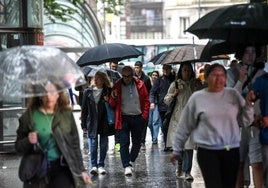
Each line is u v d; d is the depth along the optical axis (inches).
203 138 473.4
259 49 557.9
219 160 473.7
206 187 471.8
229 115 473.4
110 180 771.4
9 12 1062.4
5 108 1039.6
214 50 605.6
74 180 442.6
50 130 440.5
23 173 436.8
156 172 828.6
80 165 448.8
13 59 442.0
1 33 1058.7
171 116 774.5
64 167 444.5
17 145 442.0
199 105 476.1
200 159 475.2
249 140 552.7
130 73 779.4
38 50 445.4
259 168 550.3
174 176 794.2
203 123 474.3
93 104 805.2
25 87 437.7
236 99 481.1
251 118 487.5
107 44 850.1
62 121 444.8
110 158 979.9
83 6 2329.0
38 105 449.1
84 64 836.6
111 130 812.0
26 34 1071.6
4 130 1043.9
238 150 478.3
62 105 451.5
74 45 2549.2
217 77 474.3
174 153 493.0
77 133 452.8
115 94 783.1
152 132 1167.6
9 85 444.5
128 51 840.3
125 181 763.4
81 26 2493.8
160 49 2586.1
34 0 1074.7
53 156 440.1
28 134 437.7
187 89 766.5
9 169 883.4
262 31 528.1
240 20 479.5
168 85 1047.0
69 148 442.0
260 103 525.0
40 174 435.8
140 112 788.0
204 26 488.4
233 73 563.2
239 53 568.7
